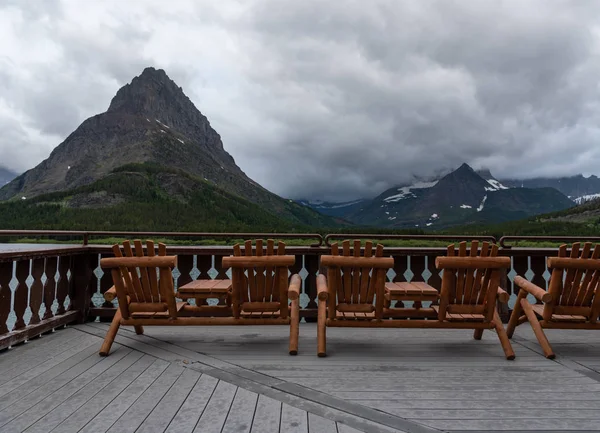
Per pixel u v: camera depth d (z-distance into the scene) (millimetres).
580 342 3975
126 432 2082
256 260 3484
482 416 2297
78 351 3559
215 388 2684
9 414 2295
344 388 2703
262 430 2100
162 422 2191
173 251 4746
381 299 3504
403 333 4270
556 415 2316
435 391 2668
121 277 3494
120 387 2703
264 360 3311
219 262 4941
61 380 2838
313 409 2365
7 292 3645
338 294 3564
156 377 2898
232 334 4184
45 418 2242
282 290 3541
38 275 4066
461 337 4117
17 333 3652
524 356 3494
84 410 2346
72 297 4676
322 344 3457
